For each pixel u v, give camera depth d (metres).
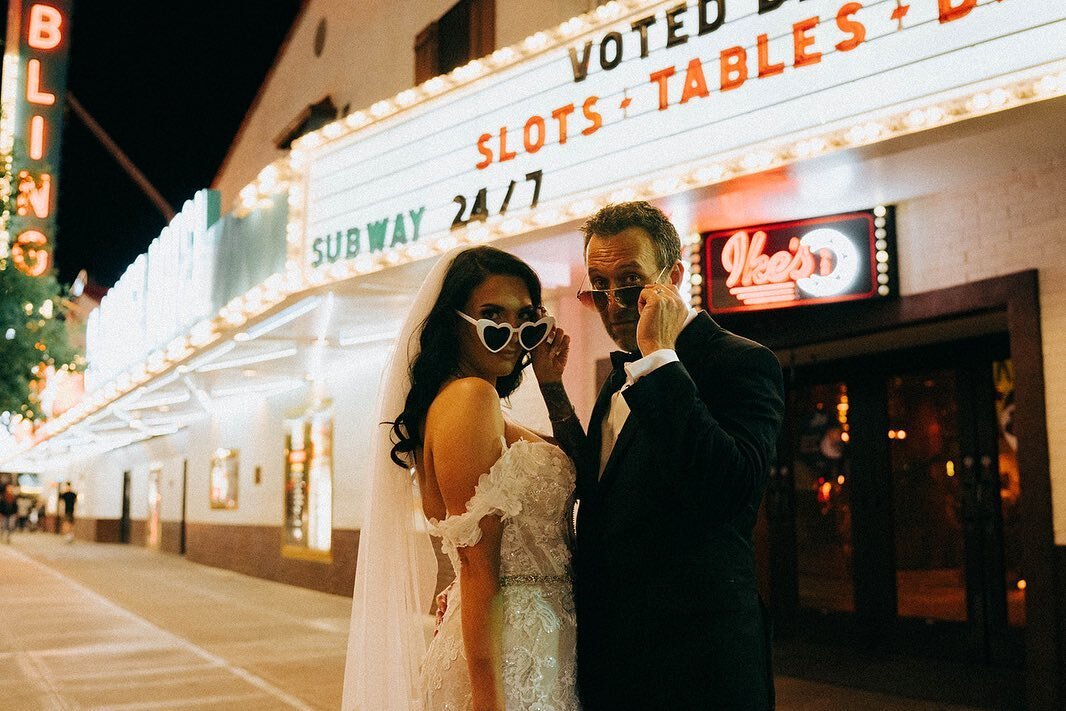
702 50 5.50
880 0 4.75
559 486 2.28
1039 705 5.16
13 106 19.22
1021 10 4.29
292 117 14.80
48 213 18.86
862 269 5.98
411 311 2.48
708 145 5.44
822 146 4.95
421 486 2.42
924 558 7.10
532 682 2.14
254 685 6.69
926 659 6.96
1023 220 5.38
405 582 2.50
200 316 10.98
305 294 8.35
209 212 11.22
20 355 13.97
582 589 2.29
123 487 25.52
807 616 7.84
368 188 7.74
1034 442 5.27
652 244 2.36
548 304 7.80
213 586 13.20
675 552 2.09
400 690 2.45
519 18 8.84
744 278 6.30
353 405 11.63
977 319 5.96
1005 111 4.36
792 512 8.02
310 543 12.71
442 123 7.12
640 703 2.07
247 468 14.95
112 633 9.03
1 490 31.28
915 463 7.21
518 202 6.46
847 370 7.71
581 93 6.13
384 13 11.86
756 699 2.06
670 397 2.00
